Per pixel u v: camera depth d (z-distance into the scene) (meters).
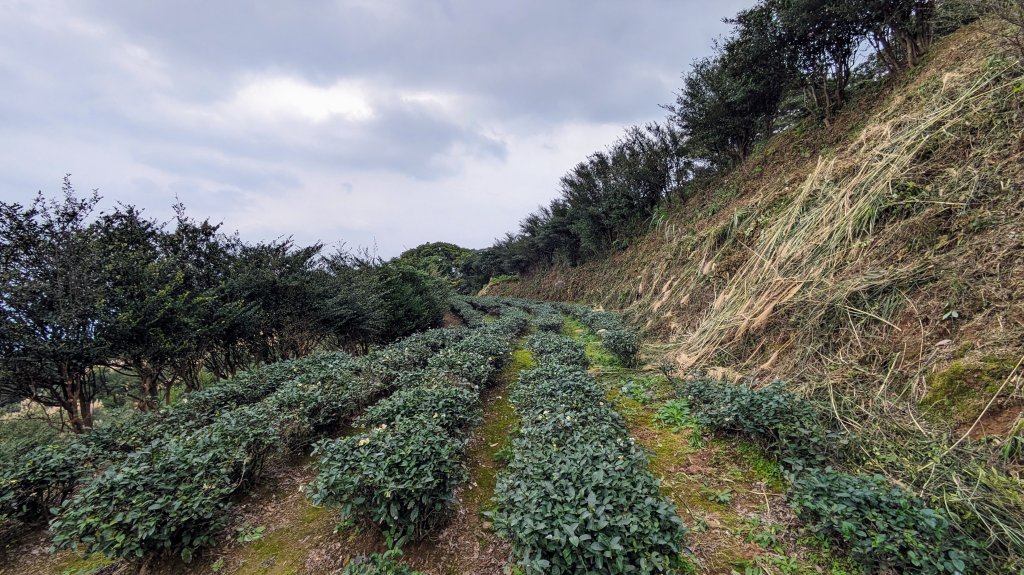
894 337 4.41
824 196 6.93
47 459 3.65
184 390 8.09
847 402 4.11
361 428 5.36
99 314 5.26
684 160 16.58
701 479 3.76
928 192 5.13
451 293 25.22
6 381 4.97
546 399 4.67
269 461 4.63
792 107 12.33
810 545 2.83
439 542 3.18
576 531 2.41
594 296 18.20
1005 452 3.02
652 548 2.46
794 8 8.52
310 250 9.60
